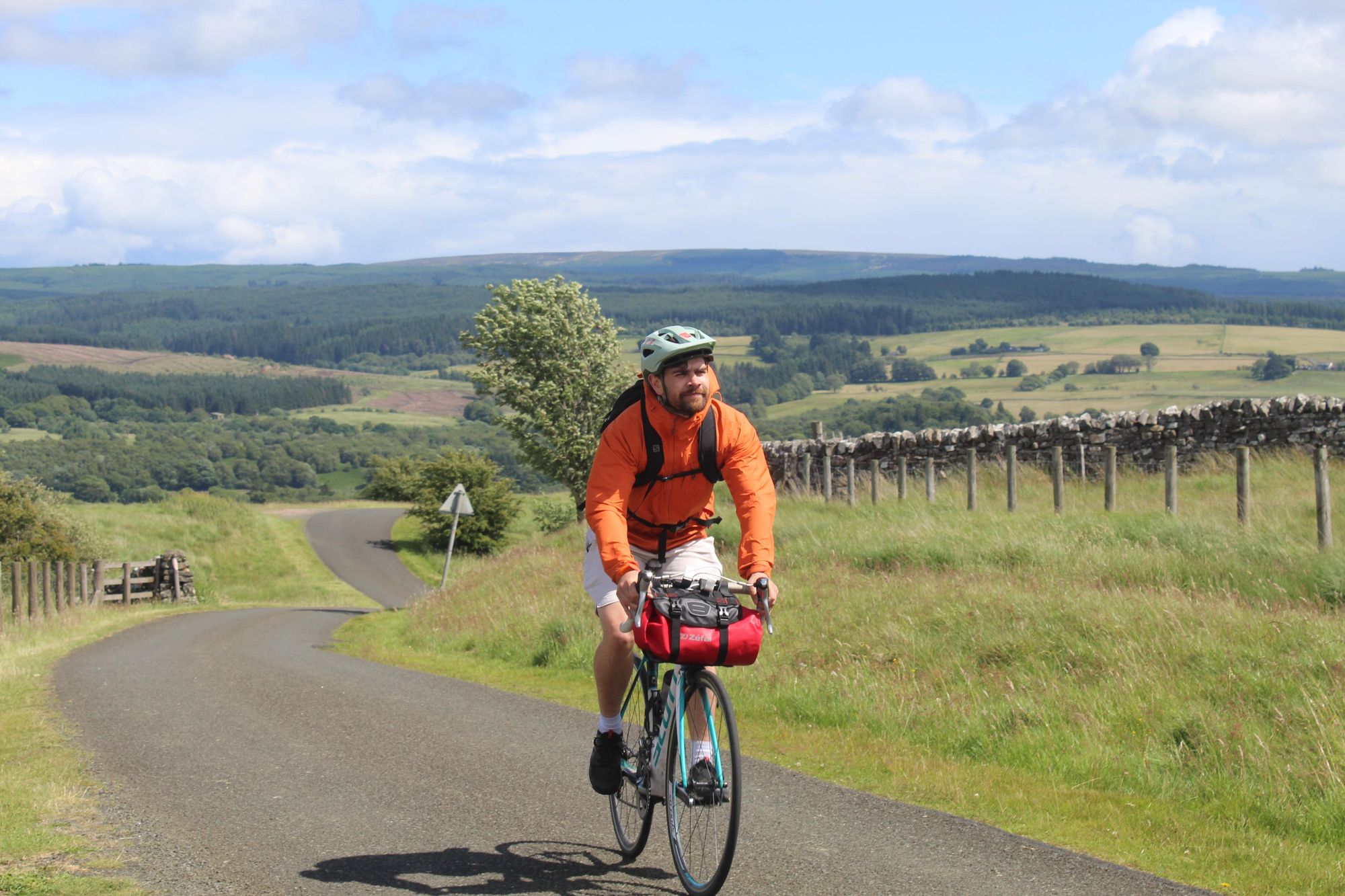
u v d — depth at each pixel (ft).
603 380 97.86
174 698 31.19
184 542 153.58
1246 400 62.49
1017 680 28.71
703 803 13.29
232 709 28.91
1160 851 16.31
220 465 493.36
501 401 99.14
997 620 33.12
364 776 20.75
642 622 13.05
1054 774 22.09
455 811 18.25
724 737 13.62
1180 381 533.14
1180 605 31.91
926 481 66.23
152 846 16.24
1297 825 18.93
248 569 150.30
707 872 13.43
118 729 26.07
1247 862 15.98
